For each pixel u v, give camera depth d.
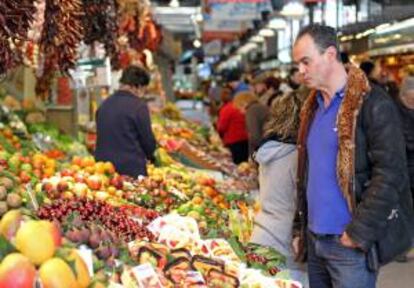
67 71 5.75
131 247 3.52
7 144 6.09
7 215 3.12
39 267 2.76
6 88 8.20
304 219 4.18
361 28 11.55
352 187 3.73
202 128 14.16
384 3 10.22
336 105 3.84
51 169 5.50
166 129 11.48
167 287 3.27
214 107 20.72
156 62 18.88
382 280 7.30
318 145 3.88
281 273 4.16
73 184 5.04
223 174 9.09
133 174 6.32
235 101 12.04
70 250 2.89
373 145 3.66
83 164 5.77
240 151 11.88
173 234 3.95
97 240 3.30
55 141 7.59
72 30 5.50
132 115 6.33
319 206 3.88
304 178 4.11
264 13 17.23
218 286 3.48
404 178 3.68
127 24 9.62
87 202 4.02
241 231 5.31
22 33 4.43
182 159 9.39
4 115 7.12
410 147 7.31
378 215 3.63
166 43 19.31
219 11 15.38
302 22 18.12
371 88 3.73
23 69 8.30
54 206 3.80
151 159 6.57
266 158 4.77
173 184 6.05
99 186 5.29
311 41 3.74
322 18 14.49
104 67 8.02
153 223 4.13
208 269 3.59
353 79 3.75
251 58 38.38
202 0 16.83
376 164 3.66
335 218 3.84
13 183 3.71
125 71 6.46
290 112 4.70
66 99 8.73
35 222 2.87
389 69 12.73
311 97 4.04
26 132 7.19
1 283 2.66
